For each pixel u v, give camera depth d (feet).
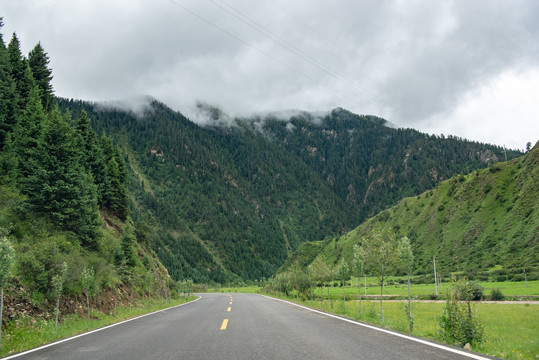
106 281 85.35
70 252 71.87
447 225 516.73
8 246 36.37
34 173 84.02
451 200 557.33
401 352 24.98
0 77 111.45
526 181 467.11
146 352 27.22
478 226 463.83
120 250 116.98
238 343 30.60
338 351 25.80
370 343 29.30
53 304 56.08
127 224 178.60
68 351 29.14
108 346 31.01
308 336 34.19
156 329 43.57
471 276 335.88
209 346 29.30
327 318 55.52
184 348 28.60
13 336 37.78
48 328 45.14
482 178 540.11
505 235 415.23
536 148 501.56
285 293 217.36
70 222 86.58
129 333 40.22
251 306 93.09
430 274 406.82
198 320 54.85
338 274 137.39
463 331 33.01
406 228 589.73
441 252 469.57
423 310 125.18
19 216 74.23
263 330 39.75
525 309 129.80
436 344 28.58
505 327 83.51
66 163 88.12
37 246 62.23
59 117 95.86
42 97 163.22
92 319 62.75
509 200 470.80
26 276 54.13
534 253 342.85
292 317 57.52
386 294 257.14
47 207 81.05
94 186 114.52
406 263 58.65
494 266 363.56
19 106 118.32
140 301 117.80
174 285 212.84
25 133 102.42
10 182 85.56
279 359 23.36
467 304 34.17
